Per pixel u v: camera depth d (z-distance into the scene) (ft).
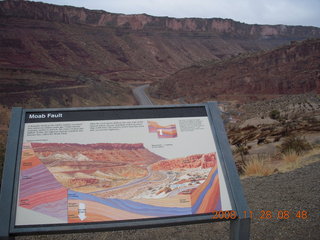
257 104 265.54
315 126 60.18
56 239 14.88
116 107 12.23
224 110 276.62
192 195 11.15
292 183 20.47
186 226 15.62
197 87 476.95
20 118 11.62
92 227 10.30
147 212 10.71
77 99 388.98
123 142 11.72
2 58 615.98
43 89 377.91
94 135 11.71
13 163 10.85
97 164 11.28
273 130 65.26
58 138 11.53
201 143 12.09
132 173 11.28
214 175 11.57
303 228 13.85
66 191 10.75
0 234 9.93
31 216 10.31
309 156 32.42
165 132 12.12
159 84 526.57
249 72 470.39
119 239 14.56
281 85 430.61
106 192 10.87
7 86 364.17
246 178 25.03
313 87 412.57
